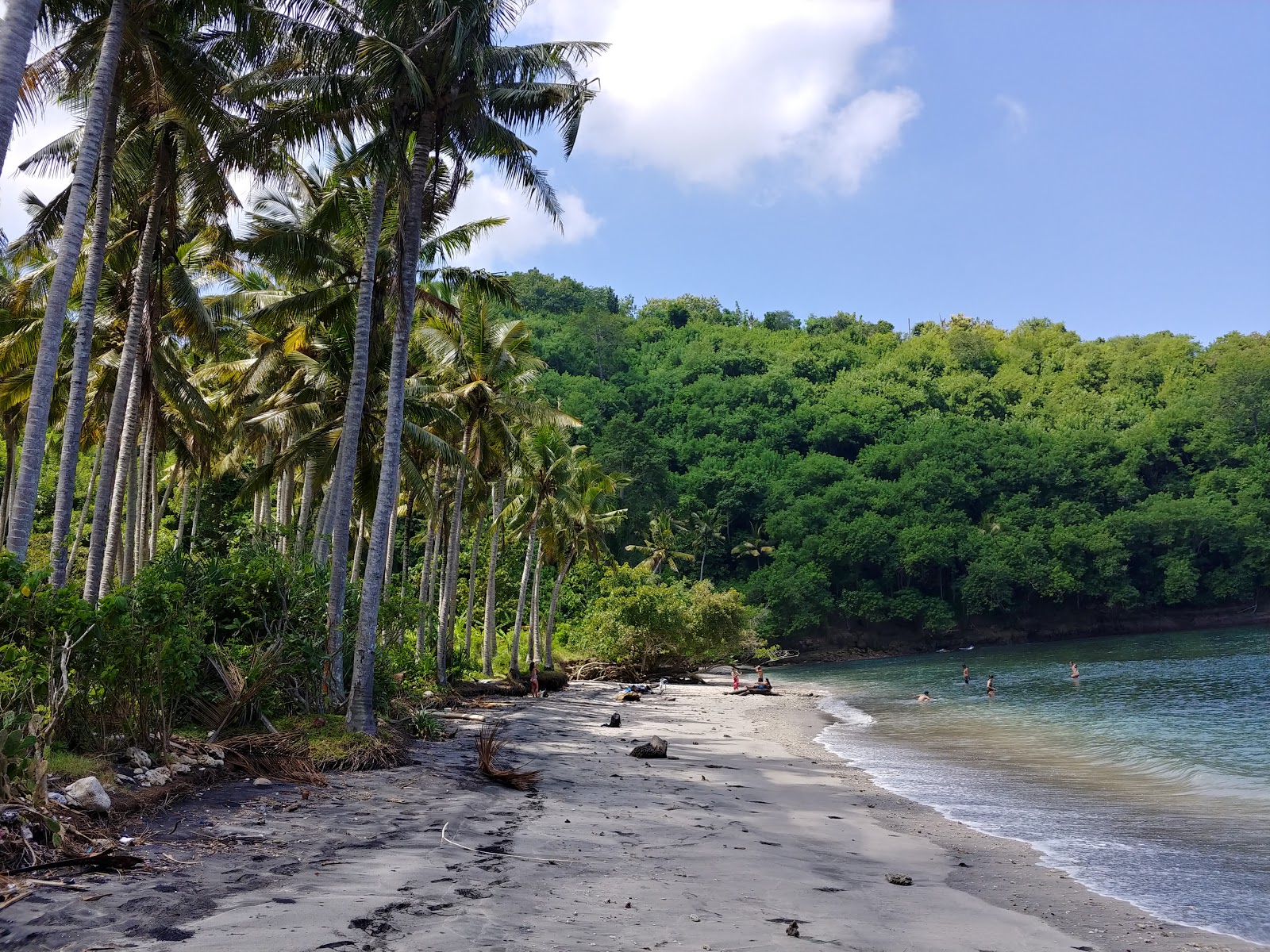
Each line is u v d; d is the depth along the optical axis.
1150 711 30.66
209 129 16.72
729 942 6.49
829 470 111.69
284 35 16.45
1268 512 97.94
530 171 18.30
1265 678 42.59
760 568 96.31
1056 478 107.12
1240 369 113.50
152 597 11.01
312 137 17.36
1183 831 12.40
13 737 7.68
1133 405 125.62
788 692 45.53
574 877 8.14
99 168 16.16
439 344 27.41
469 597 38.66
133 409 19.73
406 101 16.61
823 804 14.53
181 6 15.62
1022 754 20.94
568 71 17.22
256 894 6.57
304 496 26.88
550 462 40.59
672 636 53.03
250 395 27.91
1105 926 7.93
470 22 15.88
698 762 18.95
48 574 9.46
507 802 12.15
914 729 27.39
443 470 34.16
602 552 55.16
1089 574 95.69
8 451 26.52
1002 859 10.71
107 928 5.59
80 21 15.25
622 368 150.25
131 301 20.41
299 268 20.64
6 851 6.75
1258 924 8.02
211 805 9.83
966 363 153.75
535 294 176.12
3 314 21.94
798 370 152.88
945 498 104.19
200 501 37.34
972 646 93.81
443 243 22.77
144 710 10.77
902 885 9.18
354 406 17.03
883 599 93.12
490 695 33.31
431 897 6.92
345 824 9.55
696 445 122.44
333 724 15.35
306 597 16.03
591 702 35.28
